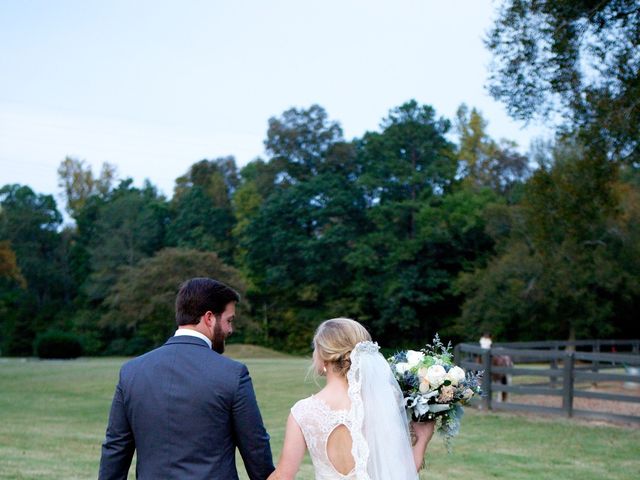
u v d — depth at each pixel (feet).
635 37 41.39
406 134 177.78
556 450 31.73
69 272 229.25
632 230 113.29
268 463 10.27
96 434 38.60
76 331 194.70
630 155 44.32
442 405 11.73
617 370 65.77
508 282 125.59
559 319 127.13
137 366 10.38
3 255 191.11
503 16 44.98
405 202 169.58
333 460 10.12
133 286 144.25
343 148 191.72
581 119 44.42
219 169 245.24
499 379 47.98
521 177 186.60
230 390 10.03
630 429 37.55
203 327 10.74
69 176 268.00
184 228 213.25
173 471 9.77
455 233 165.07
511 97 45.68
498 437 35.19
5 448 31.99
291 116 200.23
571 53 42.86
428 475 26.40
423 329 171.94
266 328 183.42
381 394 10.51
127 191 253.85
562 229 54.85
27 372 82.23
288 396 56.44
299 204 186.70
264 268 190.90
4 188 241.55
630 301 124.88
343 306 174.60
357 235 183.11
